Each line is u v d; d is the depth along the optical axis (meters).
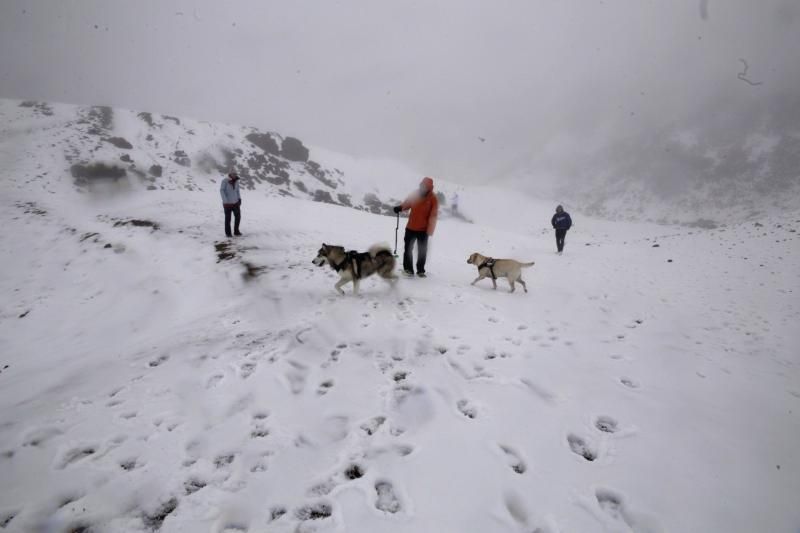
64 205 17.22
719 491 2.29
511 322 5.16
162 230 10.78
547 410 3.10
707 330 5.12
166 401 3.29
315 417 3.05
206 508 2.18
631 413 3.06
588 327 5.12
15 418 3.08
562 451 2.64
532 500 2.22
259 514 2.15
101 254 9.51
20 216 13.84
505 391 3.38
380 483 2.38
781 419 3.02
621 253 12.43
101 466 2.51
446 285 7.00
